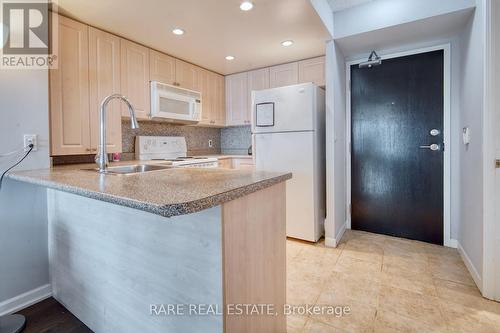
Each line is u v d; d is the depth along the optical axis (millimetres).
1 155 1608
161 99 2871
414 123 2807
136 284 1259
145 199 798
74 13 2100
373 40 2631
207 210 972
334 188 2705
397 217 2947
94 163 2525
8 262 1675
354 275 2080
